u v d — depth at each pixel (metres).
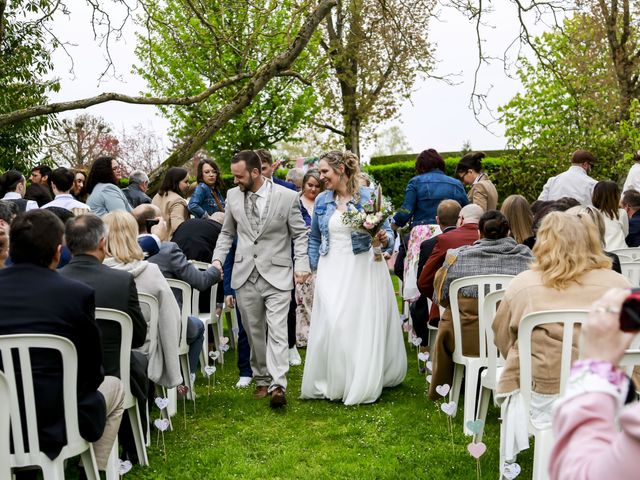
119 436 4.21
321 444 4.57
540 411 3.36
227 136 17.83
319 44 16.16
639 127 11.66
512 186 13.23
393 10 11.91
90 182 6.80
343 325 5.31
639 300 1.22
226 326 8.98
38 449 3.13
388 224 5.49
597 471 1.16
